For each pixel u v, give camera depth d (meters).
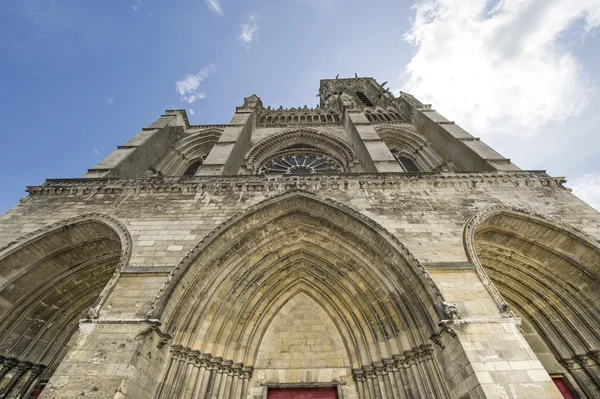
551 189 15.40
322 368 12.21
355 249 13.40
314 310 14.04
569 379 12.20
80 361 8.48
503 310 9.72
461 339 8.88
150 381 9.09
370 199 14.70
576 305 13.12
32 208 14.38
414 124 31.00
